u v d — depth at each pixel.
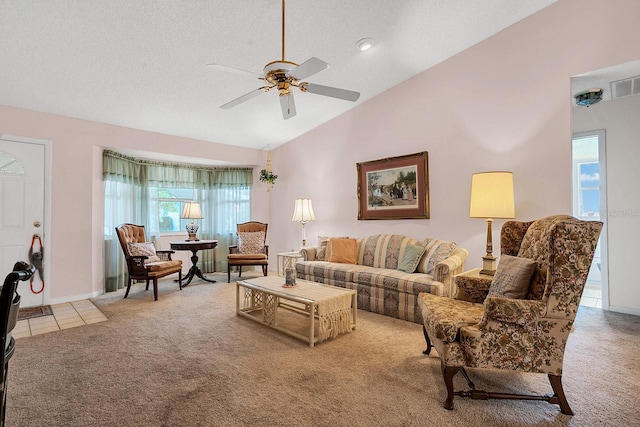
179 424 1.62
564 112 3.08
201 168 6.00
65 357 2.39
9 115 3.61
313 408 1.75
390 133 4.40
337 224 5.07
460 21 3.23
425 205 4.00
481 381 2.04
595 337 2.76
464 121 3.72
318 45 3.29
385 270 3.78
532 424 1.61
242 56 3.26
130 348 2.55
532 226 2.33
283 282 3.34
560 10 3.10
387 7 2.91
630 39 2.76
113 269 4.57
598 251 4.86
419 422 1.63
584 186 5.11
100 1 2.46
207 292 4.48
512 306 1.70
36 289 3.81
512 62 3.38
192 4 2.57
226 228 6.11
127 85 3.58
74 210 4.07
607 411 1.71
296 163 5.70
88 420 1.66
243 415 1.69
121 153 4.80
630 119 3.44
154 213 5.38
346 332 2.90
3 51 2.86
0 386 1.05
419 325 3.12
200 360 2.34
